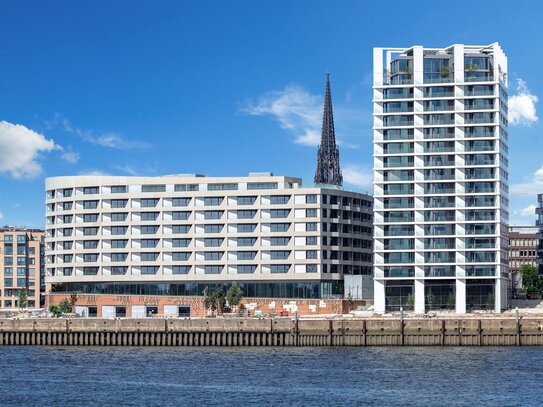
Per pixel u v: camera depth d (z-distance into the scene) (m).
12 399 125.12
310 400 122.44
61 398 125.75
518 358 170.12
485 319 198.50
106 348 199.62
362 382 138.25
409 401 121.31
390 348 193.25
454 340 198.25
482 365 158.88
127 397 126.06
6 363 168.12
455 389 131.12
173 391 130.88
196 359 172.62
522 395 125.62
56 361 171.25
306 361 167.25
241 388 133.12
